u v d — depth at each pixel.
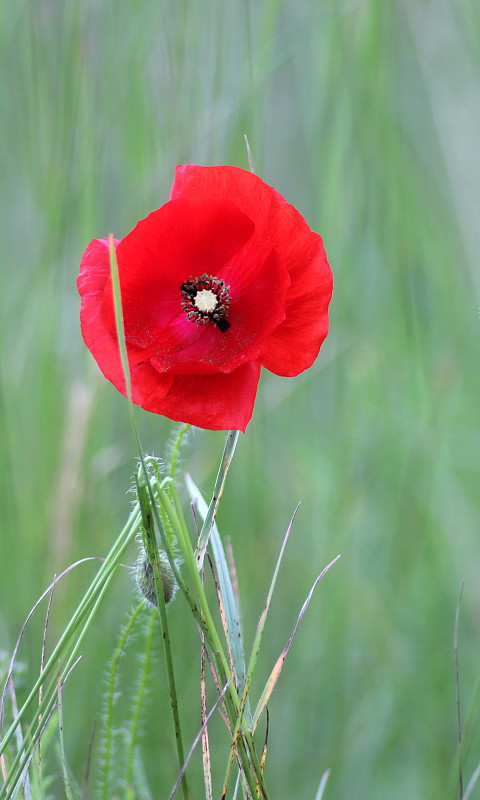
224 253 0.87
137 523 0.84
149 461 0.84
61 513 1.11
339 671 1.13
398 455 1.21
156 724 1.08
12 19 1.15
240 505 1.14
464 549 1.20
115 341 0.85
